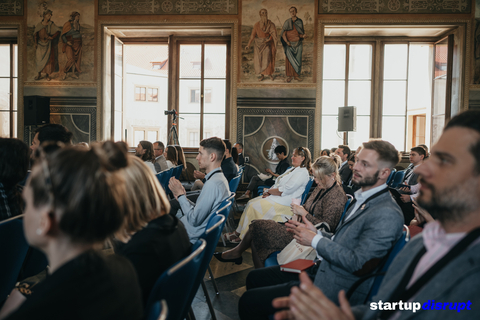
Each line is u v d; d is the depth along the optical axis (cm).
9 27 791
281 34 766
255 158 788
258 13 768
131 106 1399
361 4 754
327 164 253
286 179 382
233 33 770
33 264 190
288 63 770
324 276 157
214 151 257
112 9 780
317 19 760
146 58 1873
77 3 780
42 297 64
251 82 777
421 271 84
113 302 70
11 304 106
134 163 120
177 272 102
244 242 283
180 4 775
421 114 846
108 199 71
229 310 228
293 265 187
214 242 162
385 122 842
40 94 795
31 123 765
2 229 143
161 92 1456
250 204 373
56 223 68
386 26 757
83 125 791
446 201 74
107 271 72
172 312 116
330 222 236
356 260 142
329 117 846
